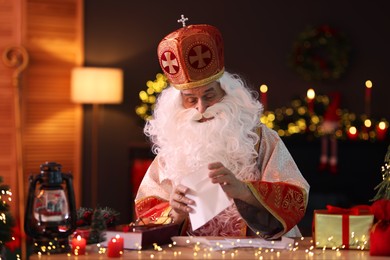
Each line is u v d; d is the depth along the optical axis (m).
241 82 2.96
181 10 8.59
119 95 7.96
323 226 2.59
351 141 8.10
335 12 8.58
